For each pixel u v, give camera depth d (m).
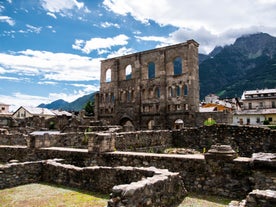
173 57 55.22
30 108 98.50
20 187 13.37
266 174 10.81
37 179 14.70
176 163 13.18
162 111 55.09
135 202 8.44
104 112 67.25
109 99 66.25
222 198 11.40
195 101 52.31
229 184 11.66
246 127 22.58
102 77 68.31
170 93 55.62
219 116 47.66
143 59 60.28
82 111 72.50
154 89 57.66
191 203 10.64
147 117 58.19
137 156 14.48
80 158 16.66
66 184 13.65
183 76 53.22
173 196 10.70
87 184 12.85
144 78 59.69
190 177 12.69
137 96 59.94
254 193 8.52
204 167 12.39
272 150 20.94
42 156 18.42
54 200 11.09
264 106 87.50
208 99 119.06
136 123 59.38
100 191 12.34
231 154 11.89
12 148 20.30
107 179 12.28
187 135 26.22
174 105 54.44
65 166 13.95
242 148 22.48
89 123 50.34
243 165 11.48
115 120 63.53
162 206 9.84
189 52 52.59
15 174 13.75
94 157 16.08
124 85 63.28
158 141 24.73
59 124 58.19
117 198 8.28
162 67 56.16
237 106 105.88
